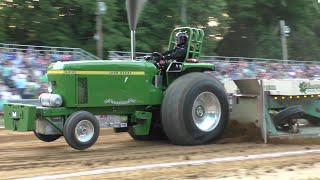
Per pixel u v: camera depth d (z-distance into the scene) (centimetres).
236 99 882
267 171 600
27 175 573
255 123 852
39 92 1558
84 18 2608
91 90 744
